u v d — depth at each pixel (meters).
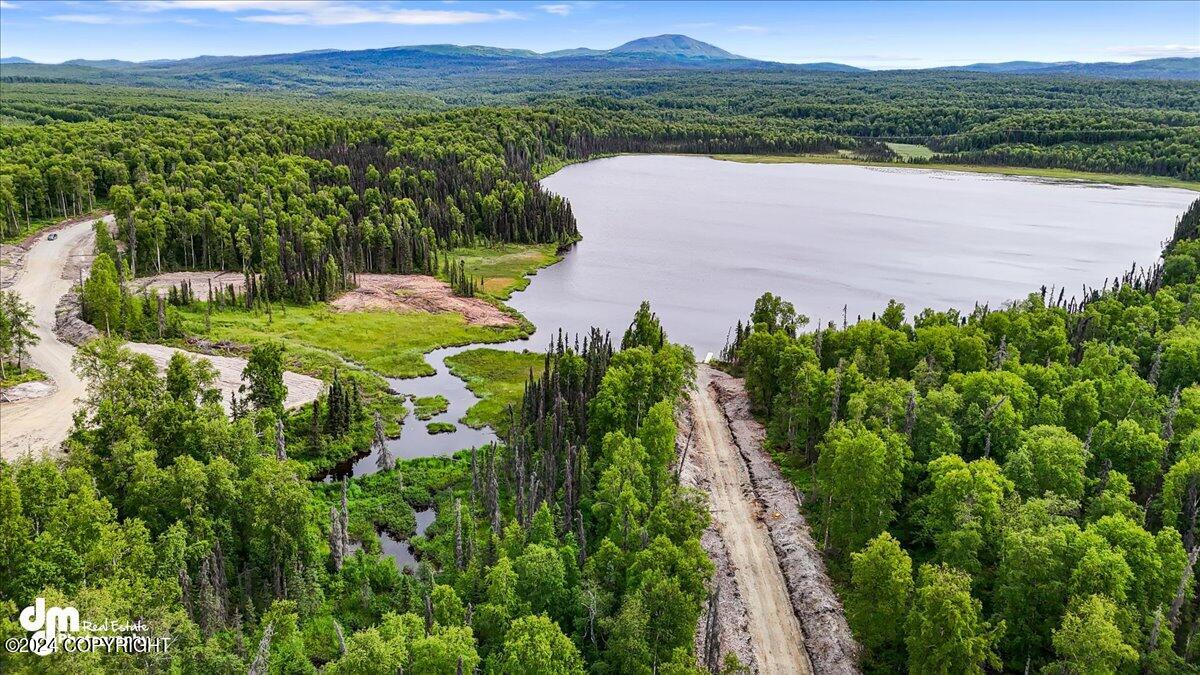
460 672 65.25
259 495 87.06
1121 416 110.06
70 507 77.00
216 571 81.50
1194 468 89.06
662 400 115.94
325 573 91.25
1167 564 76.06
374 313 199.00
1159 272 189.75
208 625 76.44
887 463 92.62
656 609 75.12
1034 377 116.88
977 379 110.06
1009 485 87.81
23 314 132.62
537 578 79.50
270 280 199.12
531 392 132.38
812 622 86.06
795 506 109.19
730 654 71.06
